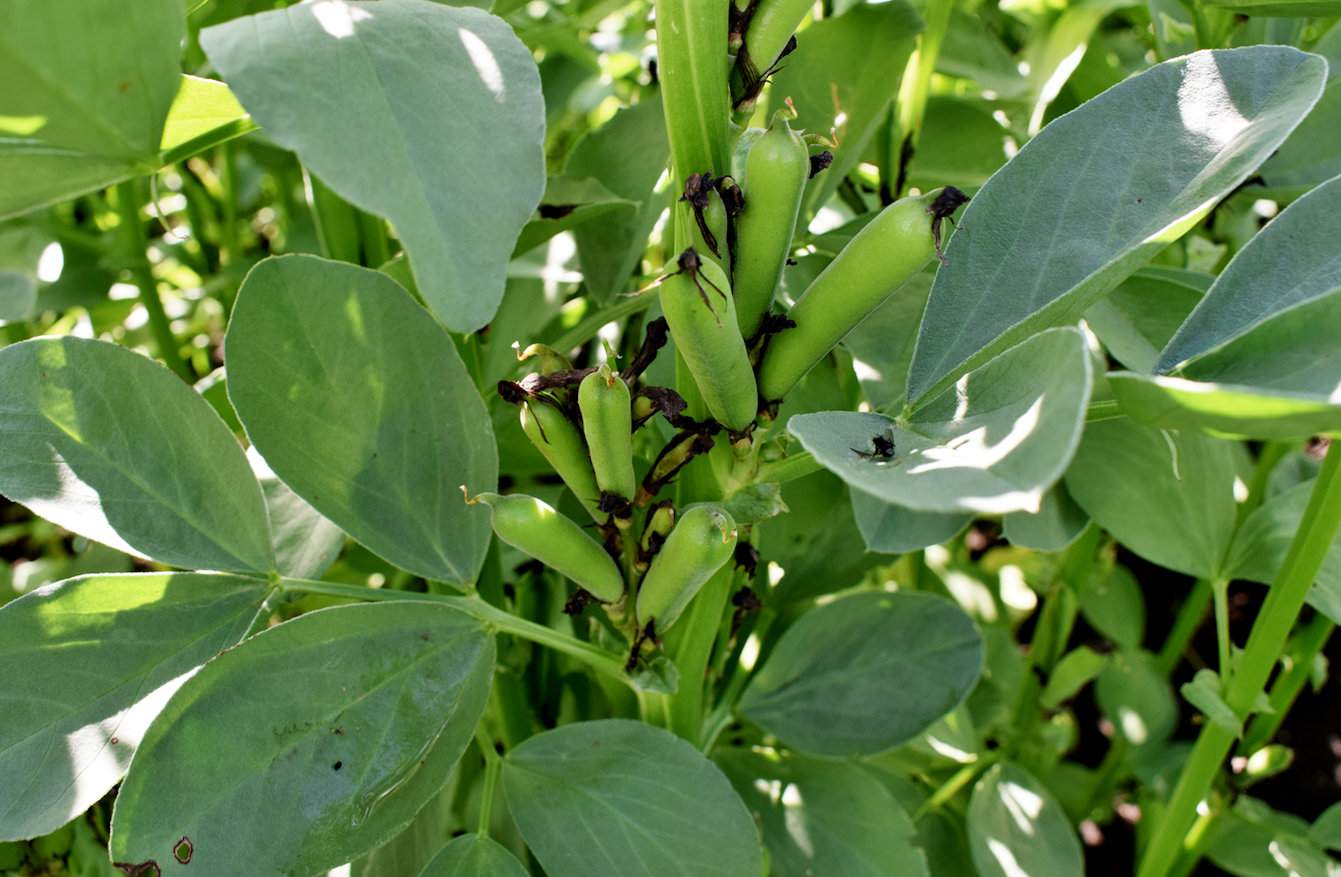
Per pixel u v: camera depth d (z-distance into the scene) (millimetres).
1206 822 474
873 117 416
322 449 323
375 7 263
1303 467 547
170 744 292
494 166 254
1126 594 549
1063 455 225
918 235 276
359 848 298
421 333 327
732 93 294
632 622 331
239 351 310
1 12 251
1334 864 448
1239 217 478
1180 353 282
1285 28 435
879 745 407
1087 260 292
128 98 273
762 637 458
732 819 330
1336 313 257
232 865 290
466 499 324
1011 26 569
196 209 677
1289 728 671
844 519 445
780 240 285
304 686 307
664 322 306
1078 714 701
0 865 441
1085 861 628
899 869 401
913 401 289
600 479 302
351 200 242
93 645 311
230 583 327
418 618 324
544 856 329
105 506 314
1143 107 298
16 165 279
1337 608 392
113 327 629
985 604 610
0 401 310
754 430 308
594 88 678
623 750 343
